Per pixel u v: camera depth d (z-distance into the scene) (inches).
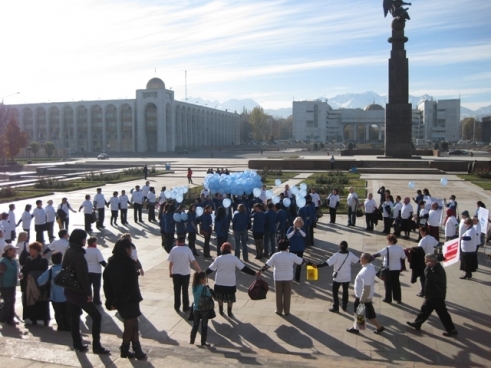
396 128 1990.7
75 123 4222.4
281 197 693.3
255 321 372.8
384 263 415.8
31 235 765.9
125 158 3272.6
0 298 373.1
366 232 760.3
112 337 342.0
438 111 6550.2
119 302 266.5
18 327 357.4
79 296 284.5
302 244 482.3
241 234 580.4
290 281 385.1
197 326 325.4
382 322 369.1
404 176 1724.9
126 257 270.1
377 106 6776.6
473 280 486.6
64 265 287.0
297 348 318.7
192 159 2987.2
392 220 746.2
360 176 1726.1
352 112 6525.6
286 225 626.5
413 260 435.2
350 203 810.2
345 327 358.9
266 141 6648.6
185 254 395.9
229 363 256.8
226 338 338.0
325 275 511.8
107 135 4197.8
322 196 1131.3
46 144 3543.3
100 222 813.2
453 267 539.8
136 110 4067.4
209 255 611.8
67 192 1342.3
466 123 7091.5
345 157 2527.1
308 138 6584.6
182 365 252.8
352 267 541.0
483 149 4352.9
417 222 705.0
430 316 383.2
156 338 340.5
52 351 264.7
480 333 345.4
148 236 746.2
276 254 385.7
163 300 426.9
